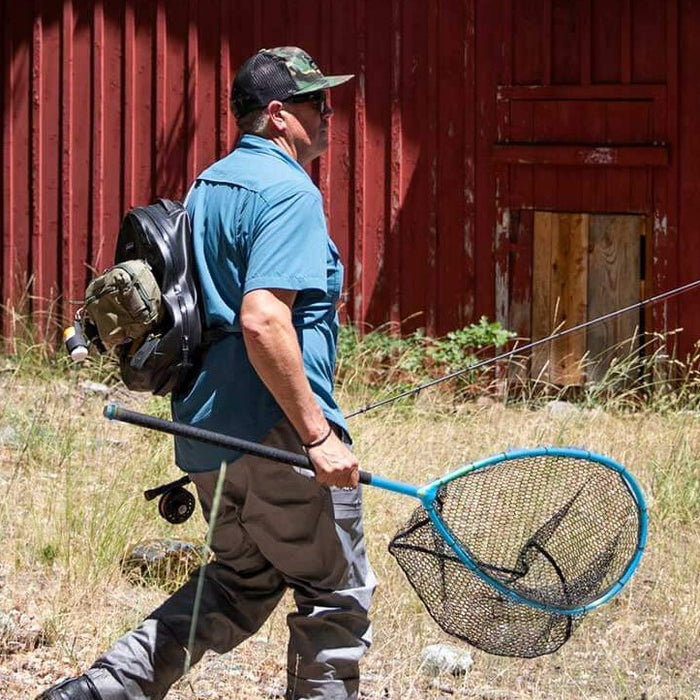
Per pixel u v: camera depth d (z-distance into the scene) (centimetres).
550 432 1421
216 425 634
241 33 1875
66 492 1063
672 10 1692
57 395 1549
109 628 851
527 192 1775
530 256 1780
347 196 1845
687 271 1706
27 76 1958
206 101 1894
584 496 703
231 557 661
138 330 631
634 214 1728
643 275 1730
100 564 951
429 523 676
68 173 1947
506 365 1773
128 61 1914
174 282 634
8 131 1969
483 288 1802
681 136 1700
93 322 646
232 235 630
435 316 1823
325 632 643
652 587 1000
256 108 658
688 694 824
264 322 600
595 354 1753
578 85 1739
